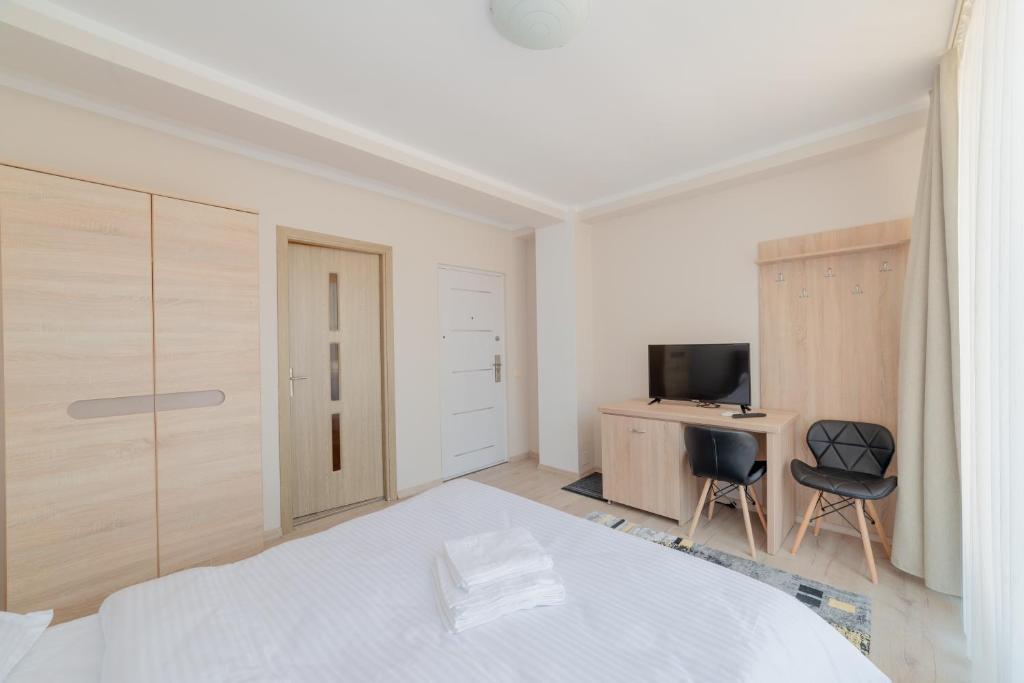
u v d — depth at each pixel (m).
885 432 2.53
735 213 3.25
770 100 2.31
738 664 0.91
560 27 1.62
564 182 3.45
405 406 3.64
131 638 1.00
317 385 3.17
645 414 3.05
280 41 1.82
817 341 2.88
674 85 2.16
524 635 1.05
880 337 2.64
